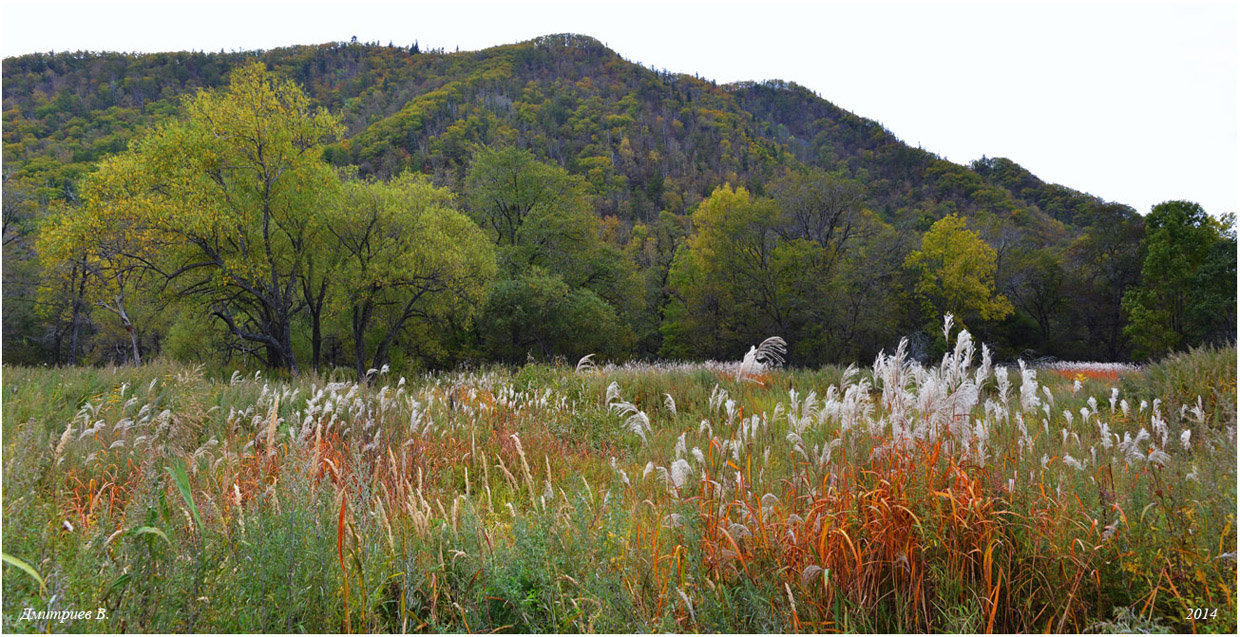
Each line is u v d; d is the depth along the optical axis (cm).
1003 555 294
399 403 776
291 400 717
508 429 686
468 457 570
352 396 731
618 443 616
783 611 269
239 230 1995
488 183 3759
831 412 408
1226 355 734
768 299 3591
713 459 397
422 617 286
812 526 297
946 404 346
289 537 266
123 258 1850
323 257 2234
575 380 1140
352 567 274
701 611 263
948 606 275
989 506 300
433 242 2253
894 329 3541
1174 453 383
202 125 1934
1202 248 3525
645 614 265
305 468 315
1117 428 568
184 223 1778
